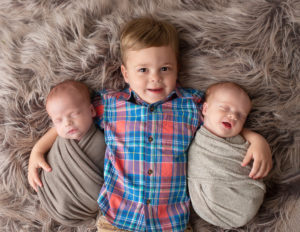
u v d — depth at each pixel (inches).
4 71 39.6
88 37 38.6
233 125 34.7
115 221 36.1
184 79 39.2
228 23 36.6
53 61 39.1
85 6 38.2
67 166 36.8
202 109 38.0
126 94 39.0
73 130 36.1
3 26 39.2
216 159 35.1
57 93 36.1
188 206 37.5
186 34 37.7
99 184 37.6
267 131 38.2
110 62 38.9
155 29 34.5
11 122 40.6
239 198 34.2
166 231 36.1
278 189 38.4
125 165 36.7
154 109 37.4
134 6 38.2
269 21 35.9
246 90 37.5
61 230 42.0
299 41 35.8
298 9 35.0
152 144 36.4
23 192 41.5
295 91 36.6
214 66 37.8
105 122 38.4
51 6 38.9
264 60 36.5
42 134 41.3
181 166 37.1
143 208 35.8
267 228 37.8
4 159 40.9
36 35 38.8
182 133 37.3
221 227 39.1
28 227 42.4
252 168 34.5
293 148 37.4
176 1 37.5
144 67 34.1
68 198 37.1
